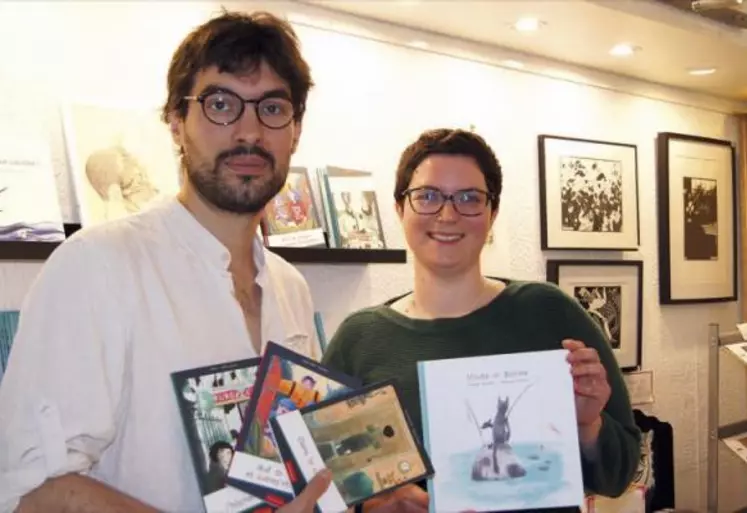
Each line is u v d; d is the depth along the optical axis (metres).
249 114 1.19
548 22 2.54
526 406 1.27
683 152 3.54
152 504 1.12
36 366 1.08
